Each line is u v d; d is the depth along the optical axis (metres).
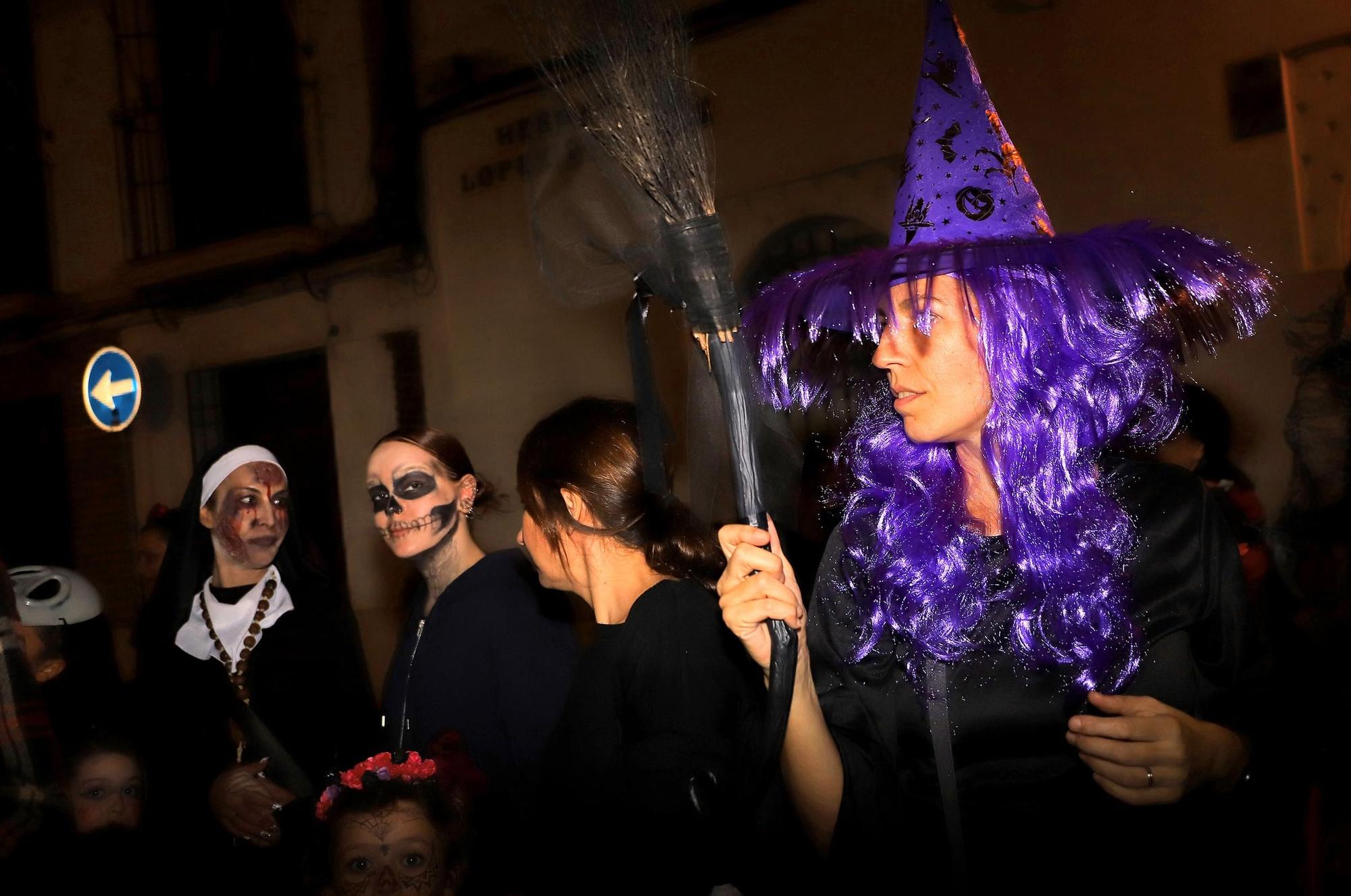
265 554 2.64
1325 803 1.95
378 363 7.28
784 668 1.16
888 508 1.40
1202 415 2.79
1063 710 1.26
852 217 5.27
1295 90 4.30
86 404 8.34
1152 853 1.26
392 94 6.99
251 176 7.93
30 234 9.05
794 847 1.44
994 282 1.25
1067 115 4.76
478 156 6.73
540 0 1.25
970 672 1.30
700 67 5.61
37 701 2.09
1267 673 1.31
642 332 1.40
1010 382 1.23
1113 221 4.69
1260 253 4.36
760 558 1.17
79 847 2.14
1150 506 1.30
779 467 1.47
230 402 8.24
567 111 1.32
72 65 8.80
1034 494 1.24
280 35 7.63
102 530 8.88
